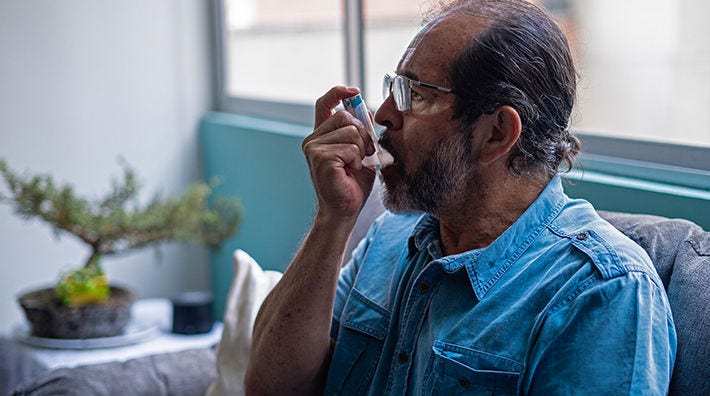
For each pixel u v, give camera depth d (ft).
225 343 5.62
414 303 4.22
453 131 3.97
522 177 4.06
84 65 9.25
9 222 9.05
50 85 9.11
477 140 3.98
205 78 9.92
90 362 7.14
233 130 9.20
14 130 9.00
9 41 8.88
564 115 4.10
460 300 4.05
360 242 5.12
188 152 9.89
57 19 9.07
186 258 9.98
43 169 9.18
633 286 3.60
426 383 3.97
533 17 4.04
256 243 9.05
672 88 7.27
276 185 8.56
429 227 4.42
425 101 4.00
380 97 8.00
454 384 3.84
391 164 4.14
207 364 6.35
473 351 3.82
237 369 5.53
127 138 9.55
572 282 3.68
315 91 8.79
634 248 3.82
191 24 9.77
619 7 8.11
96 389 5.86
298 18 8.86
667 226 4.23
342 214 4.29
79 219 7.70
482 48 3.92
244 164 9.09
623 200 5.18
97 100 9.36
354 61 7.90
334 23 8.43
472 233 4.13
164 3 9.58
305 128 8.45
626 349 3.50
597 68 8.11
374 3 7.86
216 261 9.91
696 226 4.21
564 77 4.07
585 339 3.55
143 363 6.26
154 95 9.64
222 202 8.63
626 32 8.00
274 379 4.54
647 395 3.44
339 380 4.49
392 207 4.18
